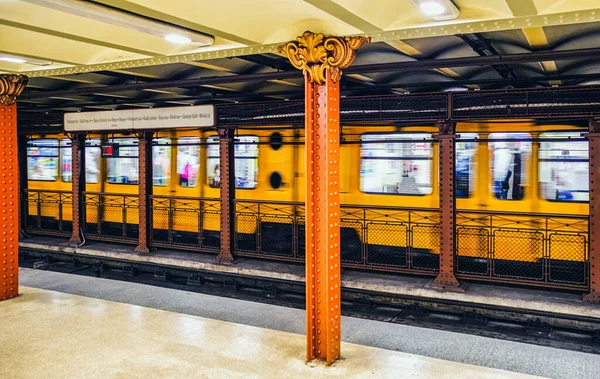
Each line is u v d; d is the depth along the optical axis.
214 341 5.86
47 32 4.90
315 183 5.26
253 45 5.41
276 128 11.70
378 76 9.86
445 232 9.01
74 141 13.81
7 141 7.57
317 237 5.29
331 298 5.29
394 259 10.47
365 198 10.68
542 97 8.04
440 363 5.26
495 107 8.34
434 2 3.95
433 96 8.80
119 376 4.93
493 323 8.52
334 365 5.21
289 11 4.62
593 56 6.54
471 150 9.77
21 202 15.17
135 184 13.88
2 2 4.17
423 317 8.93
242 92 11.64
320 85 5.17
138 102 13.18
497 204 9.59
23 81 7.52
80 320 6.60
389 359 5.39
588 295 8.16
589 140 8.02
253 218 12.18
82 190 14.00
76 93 10.75
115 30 5.02
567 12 4.13
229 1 4.29
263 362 5.27
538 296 8.48
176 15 4.42
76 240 13.91
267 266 11.04
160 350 5.59
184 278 12.07
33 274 10.29
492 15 4.32
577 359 6.40
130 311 7.02
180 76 9.66
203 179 12.83
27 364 5.20
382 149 10.46
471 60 7.20
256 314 7.85
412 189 10.20
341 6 4.16
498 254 9.51
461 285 9.09
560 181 9.08
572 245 8.91
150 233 12.84
